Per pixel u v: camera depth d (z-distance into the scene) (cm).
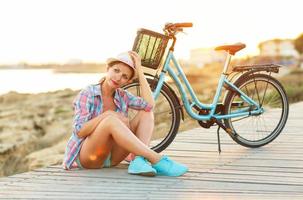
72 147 531
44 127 1576
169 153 632
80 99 518
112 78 516
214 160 590
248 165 562
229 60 624
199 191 461
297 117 998
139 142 505
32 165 1096
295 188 470
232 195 448
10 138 1402
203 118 610
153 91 573
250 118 660
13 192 461
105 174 515
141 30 548
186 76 593
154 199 436
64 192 459
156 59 555
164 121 595
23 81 4784
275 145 677
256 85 642
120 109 530
